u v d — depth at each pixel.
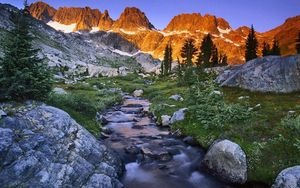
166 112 30.08
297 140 15.41
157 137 22.72
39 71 16.14
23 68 14.91
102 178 12.50
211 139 19.34
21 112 13.66
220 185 14.94
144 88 69.38
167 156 18.14
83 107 22.66
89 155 13.68
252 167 14.93
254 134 17.78
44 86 16.20
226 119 21.16
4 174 10.33
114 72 123.19
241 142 16.89
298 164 14.27
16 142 11.58
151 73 158.38
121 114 34.34
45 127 13.37
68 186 11.34
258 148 15.96
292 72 32.31
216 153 16.03
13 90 14.47
